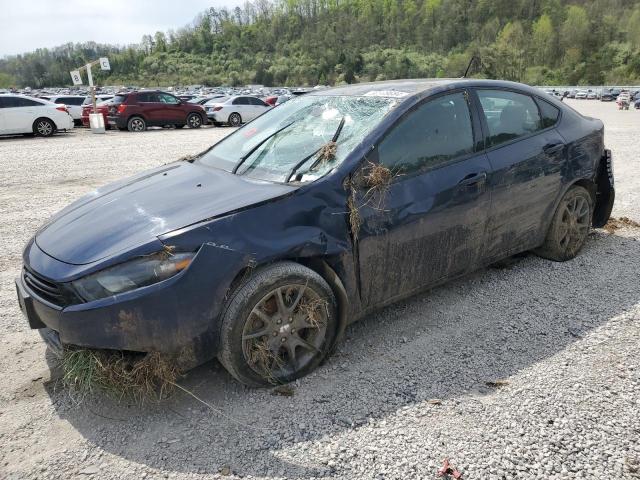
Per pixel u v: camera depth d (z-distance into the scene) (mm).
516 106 4090
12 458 2434
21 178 9531
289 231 2809
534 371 3000
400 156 3266
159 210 2912
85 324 2520
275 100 30609
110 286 2520
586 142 4531
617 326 3488
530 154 3984
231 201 2859
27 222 6430
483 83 3908
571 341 3322
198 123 23344
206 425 2625
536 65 109188
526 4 141250
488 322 3604
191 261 2559
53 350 2836
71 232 2947
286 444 2475
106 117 22172
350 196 3016
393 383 2930
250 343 2777
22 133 18703
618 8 128875
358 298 3166
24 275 2963
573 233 4621
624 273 4379
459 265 3672
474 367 3066
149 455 2430
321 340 3018
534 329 3490
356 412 2688
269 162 3393
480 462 2320
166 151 13633
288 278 2789
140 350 2566
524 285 4184
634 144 13328
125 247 2600
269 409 2734
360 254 3066
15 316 3889
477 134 3711
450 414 2650
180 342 2609
